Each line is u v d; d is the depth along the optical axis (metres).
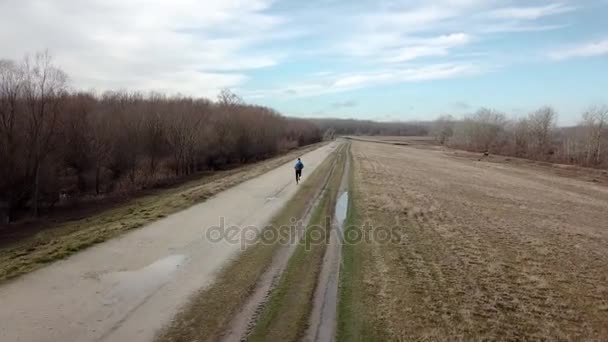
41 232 18.09
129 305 9.33
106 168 32.88
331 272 12.27
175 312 9.09
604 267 14.31
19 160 23.95
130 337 7.94
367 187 30.25
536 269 13.57
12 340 7.62
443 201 25.98
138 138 36.41
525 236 18.08
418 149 103.62
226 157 53.09
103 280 10.73
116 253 13.00
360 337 8.42
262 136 63.19
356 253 14.21
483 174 46.81
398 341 8.34
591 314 10.26
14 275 10.73
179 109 45.25
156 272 11.48
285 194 25.33
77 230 17.50
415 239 16.41
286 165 45.41
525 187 36.91
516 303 10.61
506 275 12.75
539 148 83.62
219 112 56.41
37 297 9.50
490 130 103.94
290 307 9.66
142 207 22.11
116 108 38.78
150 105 43.47
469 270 12.97
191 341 7.90
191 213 19.16
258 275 11.64
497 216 22.31
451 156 79.88
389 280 11.72
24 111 25.39
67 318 8.56
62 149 27.91
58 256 12.33
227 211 19.86
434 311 9.80
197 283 10.82
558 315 10.05
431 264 13.35
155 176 37.59
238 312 9.27
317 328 8.73
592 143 68.81
